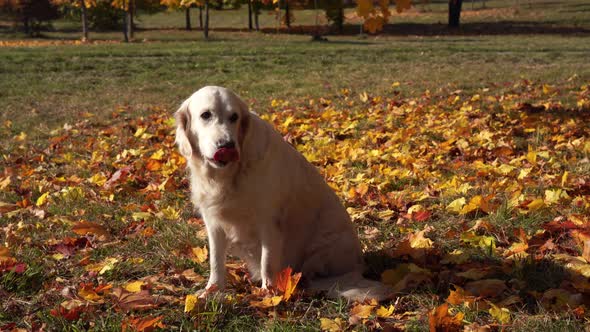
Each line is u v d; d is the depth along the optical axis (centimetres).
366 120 876
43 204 553
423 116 872
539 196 489
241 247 367
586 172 558
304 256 376
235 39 3506
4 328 306
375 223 475
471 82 1199
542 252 387
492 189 523
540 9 4747
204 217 356
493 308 304
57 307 322
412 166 614
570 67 1420
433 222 463
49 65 1892
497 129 748
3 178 624
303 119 922
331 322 304
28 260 398
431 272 371
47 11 4919
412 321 305
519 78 1230
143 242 442
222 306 326
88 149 801
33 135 916
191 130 341
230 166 329
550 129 718
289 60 1956
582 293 321
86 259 398
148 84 1551
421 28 4144
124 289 338
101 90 1466
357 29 4256
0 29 5091
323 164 668
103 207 531
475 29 3928
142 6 4931
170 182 591
